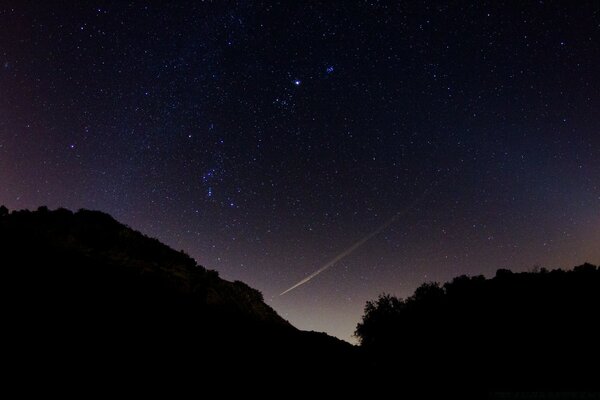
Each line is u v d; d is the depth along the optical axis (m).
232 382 7.30
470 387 10.84
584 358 12.68
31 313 7.29
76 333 7.14
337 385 8.92
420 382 11.02
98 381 5.78
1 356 5.59
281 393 7.46
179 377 6.79
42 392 5.05
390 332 21.25
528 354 13.76
